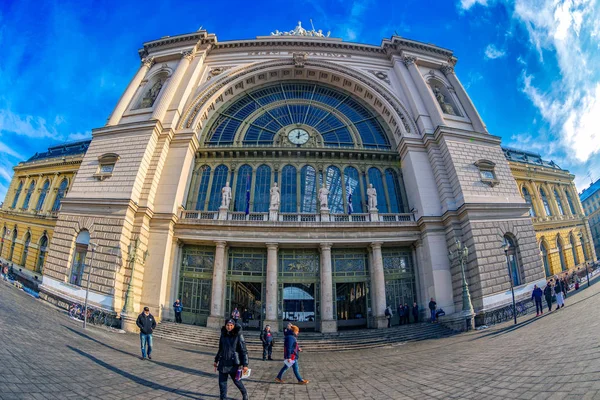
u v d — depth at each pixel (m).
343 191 26.64
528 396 5.75
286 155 27.44
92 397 6.31
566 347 8.73
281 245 23.25
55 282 20.97
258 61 31.42
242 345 6.84
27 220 36.16
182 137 26.14
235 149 27.08
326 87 32.06
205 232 23.28
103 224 21.56
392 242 23.73
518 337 12.61
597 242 66.19
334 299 22.47
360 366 12.00
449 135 25.83
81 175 23.89
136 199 22.62
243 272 23.09
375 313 22.42
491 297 20.70
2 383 5.81
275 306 21.61
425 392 7.30
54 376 7.02
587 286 25.55
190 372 9.93
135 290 20.70
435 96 29.95
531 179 37.72
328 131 29.50
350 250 24.09
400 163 28.05
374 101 30.28
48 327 12.27
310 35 35.88
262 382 9.45
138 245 21.44
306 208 25.80
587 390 5.29
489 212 22.88
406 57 31.44
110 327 18.27
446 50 32.78
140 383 7.84
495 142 26.50
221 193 26.17
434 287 22.23
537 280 22.14
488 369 8.34
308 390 8.51
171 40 31.83
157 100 27.72
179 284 22.98
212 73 30.72
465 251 20.33
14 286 21.73
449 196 24.19
